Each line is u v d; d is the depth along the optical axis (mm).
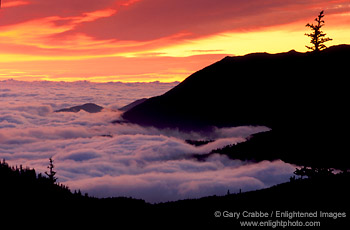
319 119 72000
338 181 58625
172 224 67188
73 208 84688
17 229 70312
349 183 57844
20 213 79938
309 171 54906
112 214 78562
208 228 60562
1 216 77000
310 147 63062
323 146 61031
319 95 78250
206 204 76125
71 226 72312
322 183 59906
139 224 70750
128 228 68250
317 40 57219
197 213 70500
